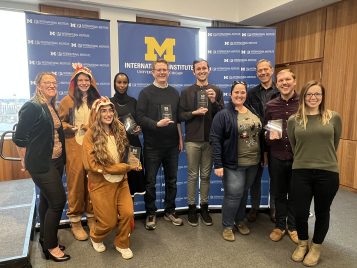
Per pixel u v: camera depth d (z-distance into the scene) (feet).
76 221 8.75
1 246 7.82
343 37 13.62
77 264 7.38
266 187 11.01
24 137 6.63
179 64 10.35
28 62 8.87
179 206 10.96
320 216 7.18
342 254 7.91
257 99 9.57
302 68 16.03
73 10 14.10
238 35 10.48
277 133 7.73
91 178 7.63
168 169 9.62
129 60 9.84
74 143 8.55
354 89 13.24
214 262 7.47
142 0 14.64
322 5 14.33
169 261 7.52
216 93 9.53
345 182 13.89
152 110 9.01
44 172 6.89
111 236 8.93
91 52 9.53
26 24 8.71
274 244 8.43
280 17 16.43
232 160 8.04
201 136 9.32
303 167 7.02
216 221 10.07
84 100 8.63
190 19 16.49
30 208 10.59
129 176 8.95
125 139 7.93
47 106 6.92
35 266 7.24
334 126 6.84
